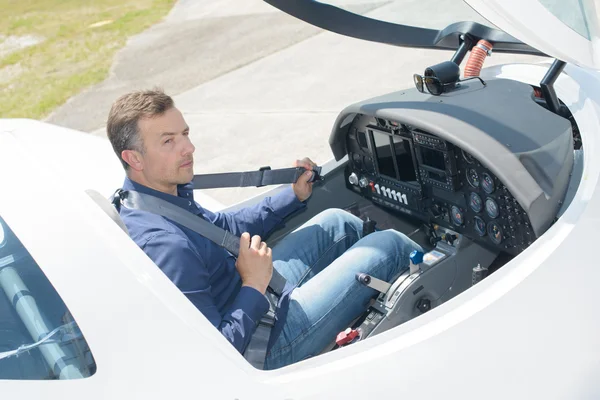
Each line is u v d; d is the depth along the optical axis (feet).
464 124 7.21
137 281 4.72
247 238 6.54
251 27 27.25
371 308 7.17
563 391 5.90
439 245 7.86
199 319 4.85
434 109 7.57
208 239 6.91
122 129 6.55
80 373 4.51
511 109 7.38
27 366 4.56
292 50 22.95
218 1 33.01
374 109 7.91
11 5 40.09
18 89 28.48
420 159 7.94
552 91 7.52
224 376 4.73
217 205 8.84
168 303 4.75
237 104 19.42
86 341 4.53
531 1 5.92
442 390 5.30
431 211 8.24
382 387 5.11
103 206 5.68
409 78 18.11
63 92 26.99
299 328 6.87
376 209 9.30
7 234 4.86
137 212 6.56
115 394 4.44
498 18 5.92
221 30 28.12
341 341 6.57
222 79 22.24
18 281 4.75
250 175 8.19
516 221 7.22
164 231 6.40
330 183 9.18
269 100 19.11
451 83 7.84
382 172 8.64
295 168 8.38
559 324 5.89
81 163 9.38
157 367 4.56
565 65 7.48
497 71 8.66
